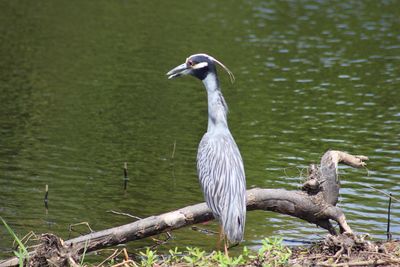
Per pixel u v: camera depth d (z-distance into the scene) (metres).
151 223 10.50
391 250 9.66
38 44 25.16
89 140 16.44
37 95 19.78
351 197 13.22
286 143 16.25
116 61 23.31
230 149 9.48
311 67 23.08
